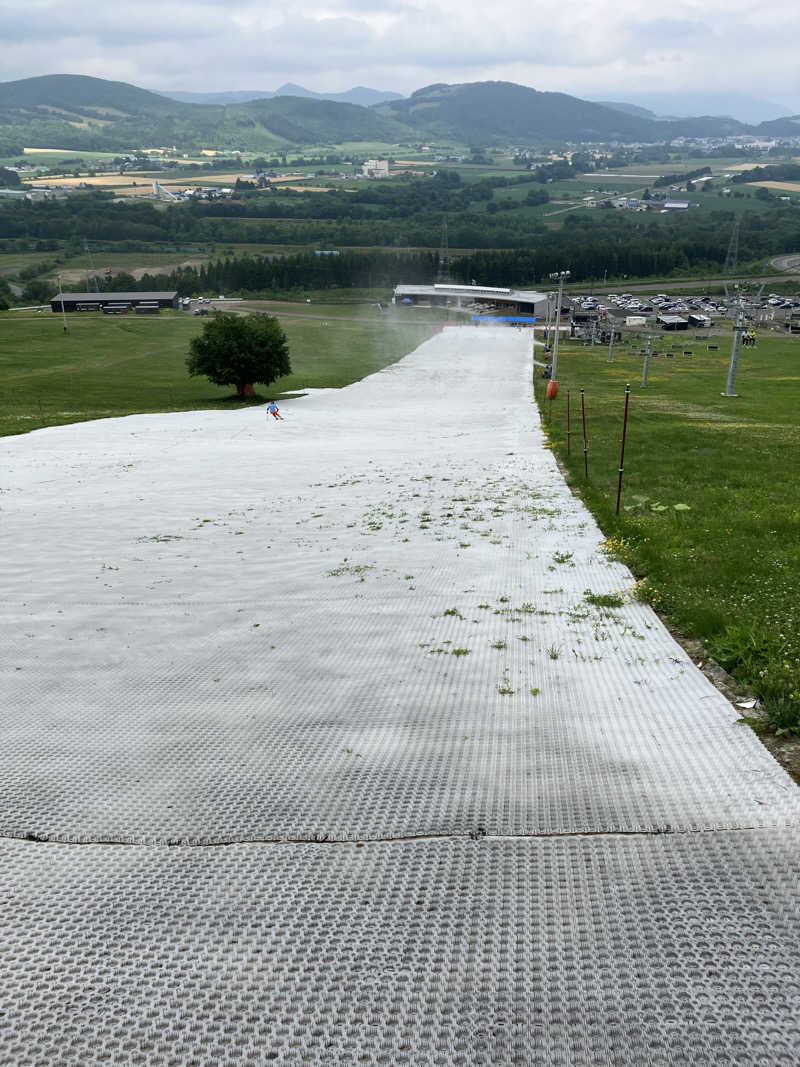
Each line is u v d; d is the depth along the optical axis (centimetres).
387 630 980
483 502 1859
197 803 576
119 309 18075
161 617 1079
